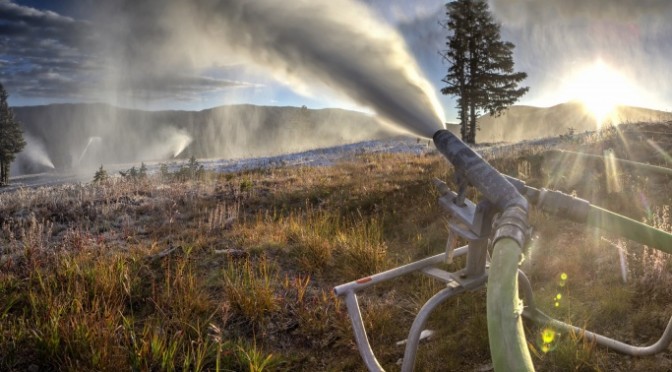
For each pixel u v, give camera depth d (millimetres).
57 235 8125
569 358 3371
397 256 6316
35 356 4012
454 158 1939
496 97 41250
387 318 4586
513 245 1036
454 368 3738
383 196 9070
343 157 22234
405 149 27594
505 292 848
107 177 18656
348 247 6312
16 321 4617
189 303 4883
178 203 10398
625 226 1575
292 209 9453
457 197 2453
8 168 73250
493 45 39625
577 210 1655
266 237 7156
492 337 776
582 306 4184
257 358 3949
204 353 3934
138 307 5094
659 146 9945
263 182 12852
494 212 2281
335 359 4188
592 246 5242
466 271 2701
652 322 3705
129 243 7320
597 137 12656
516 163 9844
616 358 3393
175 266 6121
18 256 6668
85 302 4902
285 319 4805
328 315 4777
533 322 4055
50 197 11055
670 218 5383
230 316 4820
